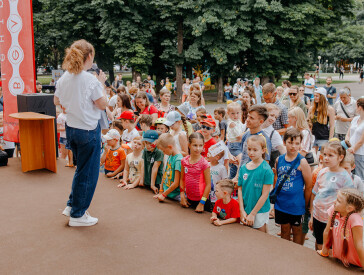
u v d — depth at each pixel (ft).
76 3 80.53
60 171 17.58
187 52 72.38
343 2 79.00
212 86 110.01
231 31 67.00
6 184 15.56
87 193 11.43
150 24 77.66
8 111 20.03
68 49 10.56
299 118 16.75
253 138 11.91
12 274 8.79
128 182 16.22
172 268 9.23
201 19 68.08
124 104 23.09
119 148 17.10
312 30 71.15
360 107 18.24
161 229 11.57
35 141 17.57
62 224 11.71
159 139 13.75
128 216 12.56
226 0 69.62
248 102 22.86
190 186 13.23
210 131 16.01
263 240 10.91
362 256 9.01
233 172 16.99
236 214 12.25
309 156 16.43
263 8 67.00
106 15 72.95
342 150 11.25
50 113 18.94
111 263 9.41
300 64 75.46
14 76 19.76
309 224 12.68
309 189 12.78
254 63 76.79
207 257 9.83
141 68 77.20
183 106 20.12
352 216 9.19
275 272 9.12
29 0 19.54
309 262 9.66
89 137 10.87
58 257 9.64
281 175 12.87
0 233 10.99
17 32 19.49
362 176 18.42
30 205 13.26
